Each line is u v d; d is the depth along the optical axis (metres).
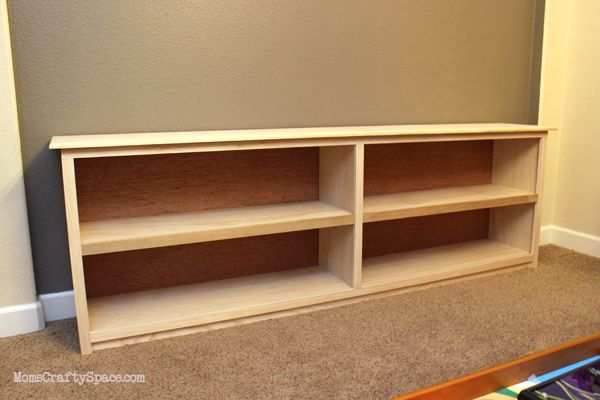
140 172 1.62
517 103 2.29
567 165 2.37
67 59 1.50
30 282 1.50
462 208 1.84
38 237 1.56
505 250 2.10
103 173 1.58
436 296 1.75
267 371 1.26
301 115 1.83
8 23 1.40
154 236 1.40
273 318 1.58
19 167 1.45
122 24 1.54
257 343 1.41
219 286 1.72
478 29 2.13
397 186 2.04
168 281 1.72
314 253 1.93
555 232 2.44
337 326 1.52
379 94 1.96
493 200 1.91
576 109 2.30
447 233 2.19
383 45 1.94
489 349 1.38
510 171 2.14
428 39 2.02
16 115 1.44
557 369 0.91
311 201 1.86
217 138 1.39
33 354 1.37
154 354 1.36
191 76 1.65
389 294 1.76
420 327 1.51
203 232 1.45
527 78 2.29
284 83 1.78
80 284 1.33
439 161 2.12
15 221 1.47
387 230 2.04
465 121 2.17
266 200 1.81
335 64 1.86
